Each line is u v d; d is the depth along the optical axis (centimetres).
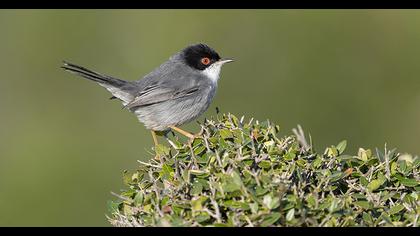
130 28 1873
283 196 505
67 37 1886
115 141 1753
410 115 1722
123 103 894
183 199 533
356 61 1781
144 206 537
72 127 1788
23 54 1886
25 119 1811
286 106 1750
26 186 1647
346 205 526
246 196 502
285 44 1803
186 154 576
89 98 1834
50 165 1697
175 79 881
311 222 498
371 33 1789
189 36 1825
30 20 1916
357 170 573
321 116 1736
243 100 1762
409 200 548
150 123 885
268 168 542
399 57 1767
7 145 1758
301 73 1777
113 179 1695
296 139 651
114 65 1834
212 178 529
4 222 1592
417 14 1792
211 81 902
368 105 1738
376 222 520
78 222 1620
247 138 570
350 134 1723
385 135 1716
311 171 551
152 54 1817
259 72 1789
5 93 1850
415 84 1755
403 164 580
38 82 1867
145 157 1714
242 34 1823
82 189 1662
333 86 1758
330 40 1786
